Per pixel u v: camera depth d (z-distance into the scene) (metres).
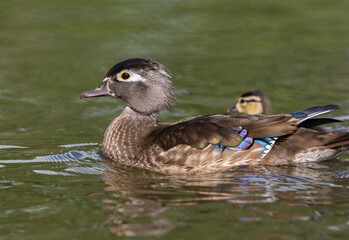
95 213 9.90
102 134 15.78
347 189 10.99
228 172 12.33
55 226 9.40
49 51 22.48
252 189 11.08
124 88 14.09
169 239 8.84
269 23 25.58
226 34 24.55
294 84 19.70
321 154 12.54
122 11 26.77
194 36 24.27
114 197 10.70
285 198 10.49
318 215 9.67
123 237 8.94
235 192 10.91
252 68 21.19
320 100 18.25
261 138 12.51
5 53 22.27
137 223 9.45
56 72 20.55
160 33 24.44
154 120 14.27
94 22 25.39
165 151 12.80
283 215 9.66
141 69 14.09
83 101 18.52
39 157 13.62
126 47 22.81
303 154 12.49
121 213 9.88
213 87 19.62
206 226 9.27
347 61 21.66
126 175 12.34
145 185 11.48
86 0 28.30
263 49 22.98
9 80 19.86
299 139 12.57
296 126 12.27
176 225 9.34
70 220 9.62
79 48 22.69
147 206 10.20
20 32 24.27
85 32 24.36
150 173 12.56
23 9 26.83
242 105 17.88
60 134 15.64
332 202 10.27
